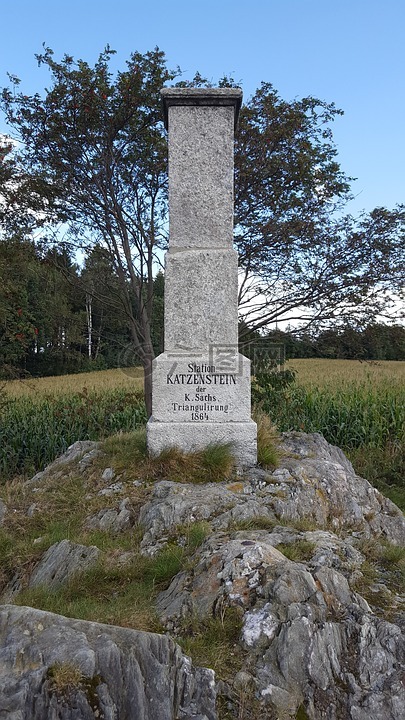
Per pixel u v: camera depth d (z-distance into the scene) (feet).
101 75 30.71
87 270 35.94
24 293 39.04
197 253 19.51
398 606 11.35
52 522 17.04
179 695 8.76
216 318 19.54
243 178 32.58
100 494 18.01
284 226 32.40
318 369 72.38
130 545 14.89
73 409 38.96
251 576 11.34
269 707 8.93
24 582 14.52
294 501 17.04
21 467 35.60
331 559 12.29
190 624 10.55
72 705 7.85
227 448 18.89
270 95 33.60
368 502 18.86
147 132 32.17
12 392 55.72
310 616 10.23
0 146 32.24
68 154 31.71
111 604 11.94
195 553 13.21
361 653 9.95
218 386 19.39
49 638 8.68
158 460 18.76
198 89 19.51
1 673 8.13
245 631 10.14
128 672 8.45
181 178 19.84
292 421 37.70
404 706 9.23
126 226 32.78
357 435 36.52
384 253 31.76
